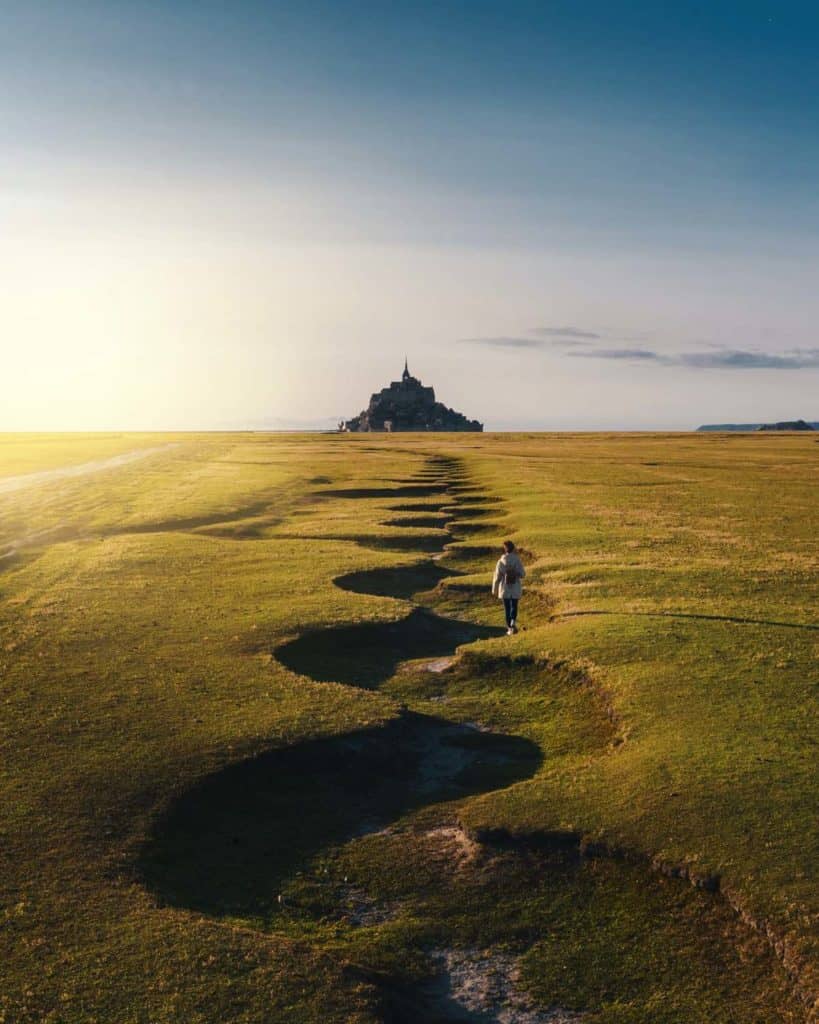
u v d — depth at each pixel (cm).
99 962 1166
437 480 8019
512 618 2822
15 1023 1046
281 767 1770
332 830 1603
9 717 1942
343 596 3153
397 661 2611
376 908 1370
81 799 1575
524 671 2403
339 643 2677
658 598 3042
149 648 2486
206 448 14762
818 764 1656
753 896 1289
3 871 1354
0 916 1245
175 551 4075
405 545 4550
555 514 5325
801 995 1134
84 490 6788
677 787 1599
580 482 7656
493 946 1286
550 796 1631
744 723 1870
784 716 1900
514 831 1521
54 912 1262
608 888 1392
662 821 1497
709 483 7656
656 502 6041
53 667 2302
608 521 5041
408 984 1205
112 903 1293
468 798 1719
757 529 4741
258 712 1988
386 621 2819
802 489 7094
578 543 4259
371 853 1517
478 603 3316
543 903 1373
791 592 3125
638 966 1233
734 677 2158
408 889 1415
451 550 4269
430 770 1864
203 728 1886
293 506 6072
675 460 11044
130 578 3478
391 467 9744
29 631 2655
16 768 1688
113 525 4956
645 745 1806
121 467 9350
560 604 3039
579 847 1474
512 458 11488
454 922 1334
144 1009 1086
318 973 1175
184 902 1349
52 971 1143
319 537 4619
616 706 2025
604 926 1317
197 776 1670
